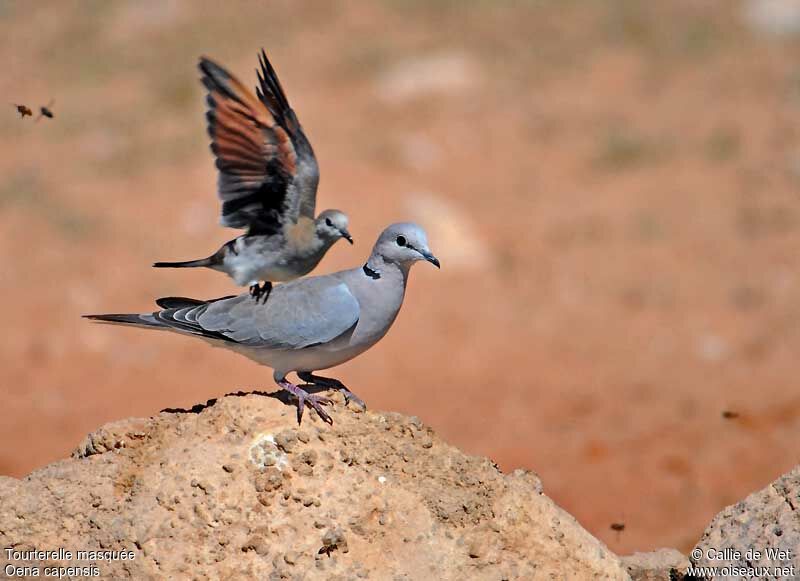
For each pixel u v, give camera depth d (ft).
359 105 88.99
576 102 89.04
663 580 28.94
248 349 27.32
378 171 77.92
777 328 61.36
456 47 97.30
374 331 27.61
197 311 27.40
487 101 89.35
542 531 24.82
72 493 24.90
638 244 70.90
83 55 98.37
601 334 62.28
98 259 69.15
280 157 27.32
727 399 55.47
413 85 90.99
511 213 74.79
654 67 93.45
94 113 88.17
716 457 50.65
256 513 24.31
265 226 28.25
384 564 24.25
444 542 24.48
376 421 25.43
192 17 104.88
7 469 49.29
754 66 92.48
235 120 26.76
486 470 25.17
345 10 106.11
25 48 100.32
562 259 69.56
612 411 55.01
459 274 68.23
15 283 66.54
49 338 61.41
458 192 77.00
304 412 25.26
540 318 64.03
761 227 71.61
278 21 103.91
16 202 75.41
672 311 63.87
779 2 99.91
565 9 104.47
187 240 71.20
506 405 55.72
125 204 75.36
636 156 81.00
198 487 24.40
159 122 86.74
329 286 27.35
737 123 84.33
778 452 50.60
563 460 50.88
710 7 102.63
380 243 27.40
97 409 55.16
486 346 61.36
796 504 24.86
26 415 54.54
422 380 58.08
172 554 24.06
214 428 25.04
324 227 28.37
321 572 24.08
